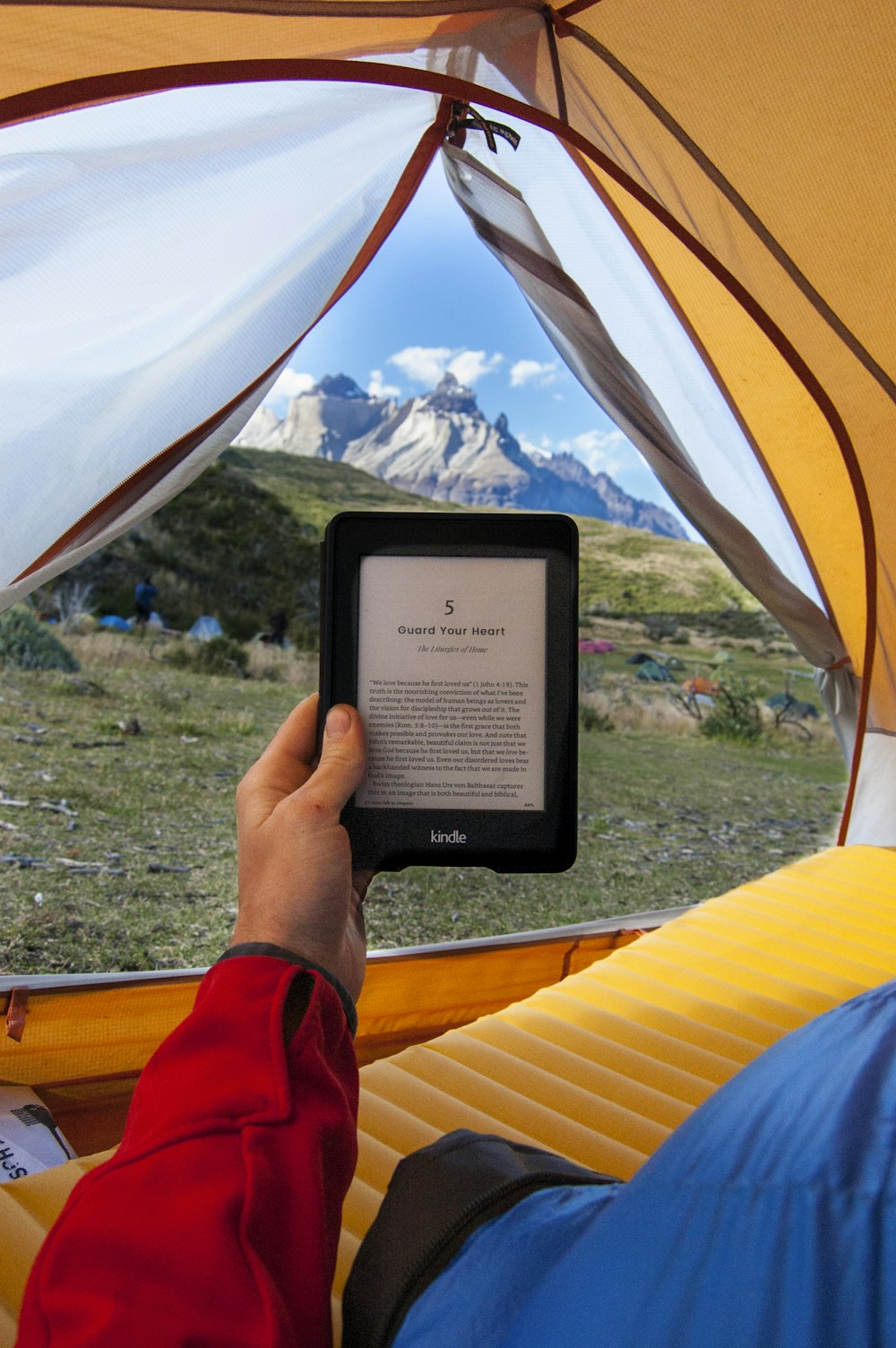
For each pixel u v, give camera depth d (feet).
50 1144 6.83
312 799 2.30
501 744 2.97
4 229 6.65
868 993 1.48
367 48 7.61
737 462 12.44
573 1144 5.58
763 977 7.88
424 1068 6.40
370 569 3.01
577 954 10.09
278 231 7.73
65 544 7.49
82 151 6.62
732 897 9.76
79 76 6.36
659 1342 1.21
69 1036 7.64
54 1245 1.65
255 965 2.00
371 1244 2.10
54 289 6.98
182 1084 1.81
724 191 9.56
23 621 27.94
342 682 2.98
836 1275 1.09
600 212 10.43
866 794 12.65
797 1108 1.32
